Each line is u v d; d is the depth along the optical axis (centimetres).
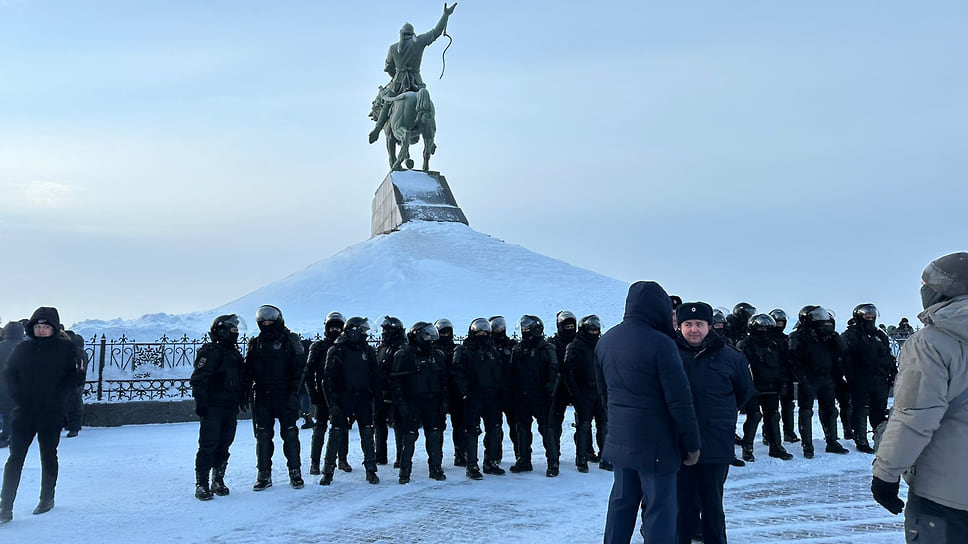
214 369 857
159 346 1680
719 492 600
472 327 1014
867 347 1192
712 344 626
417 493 874
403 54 4934
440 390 970
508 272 3938
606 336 562
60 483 934
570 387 1013
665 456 514
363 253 4225
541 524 726
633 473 536
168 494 868
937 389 328
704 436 595
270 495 863
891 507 348
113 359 1638
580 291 3619
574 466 1072
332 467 929
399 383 954
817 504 812
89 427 1515
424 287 3600
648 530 512
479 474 965
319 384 994
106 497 851
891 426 342
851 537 667
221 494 860
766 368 1099
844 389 1237
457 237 4438
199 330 2148
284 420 912
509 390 1039
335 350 940
